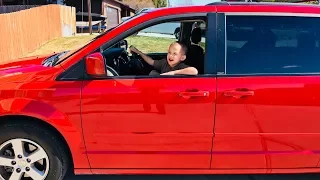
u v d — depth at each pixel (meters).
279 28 2.96
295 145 2.99
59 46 14.77
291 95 2.87
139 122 2.89
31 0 26.30
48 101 2.84
